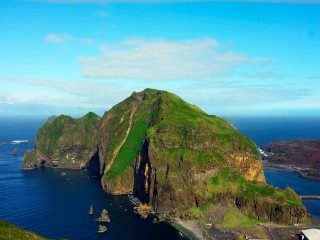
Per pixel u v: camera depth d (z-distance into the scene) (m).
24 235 120.56
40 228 195.25
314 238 180.12
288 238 189.25
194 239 186.88
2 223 124.38
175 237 189.12
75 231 192.88
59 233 189.00
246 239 187.00
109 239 183.25
